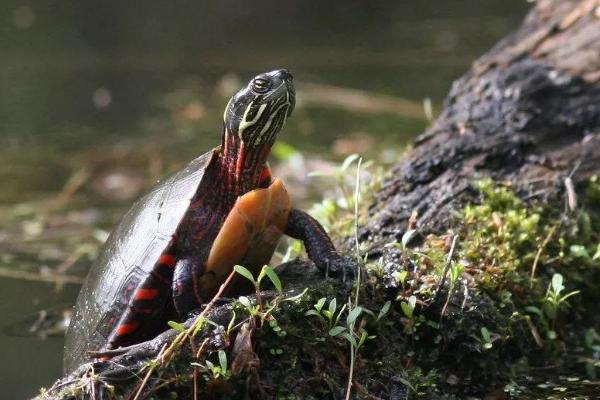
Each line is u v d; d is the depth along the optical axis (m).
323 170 16.03
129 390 6.56
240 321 6.92
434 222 9.09
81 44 29.98
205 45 29.56
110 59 28.14
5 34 31.14
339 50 27.84
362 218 9.67
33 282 12.07
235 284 7.70
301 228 7.91
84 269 12.52
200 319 6.73
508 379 7.84
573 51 11.88
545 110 10.94
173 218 7.60
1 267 12.52
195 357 6.69
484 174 9.90
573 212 9.38
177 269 7.43
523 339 8.16
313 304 7.20
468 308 7.66
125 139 19.92
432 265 7.93
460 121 10.95
